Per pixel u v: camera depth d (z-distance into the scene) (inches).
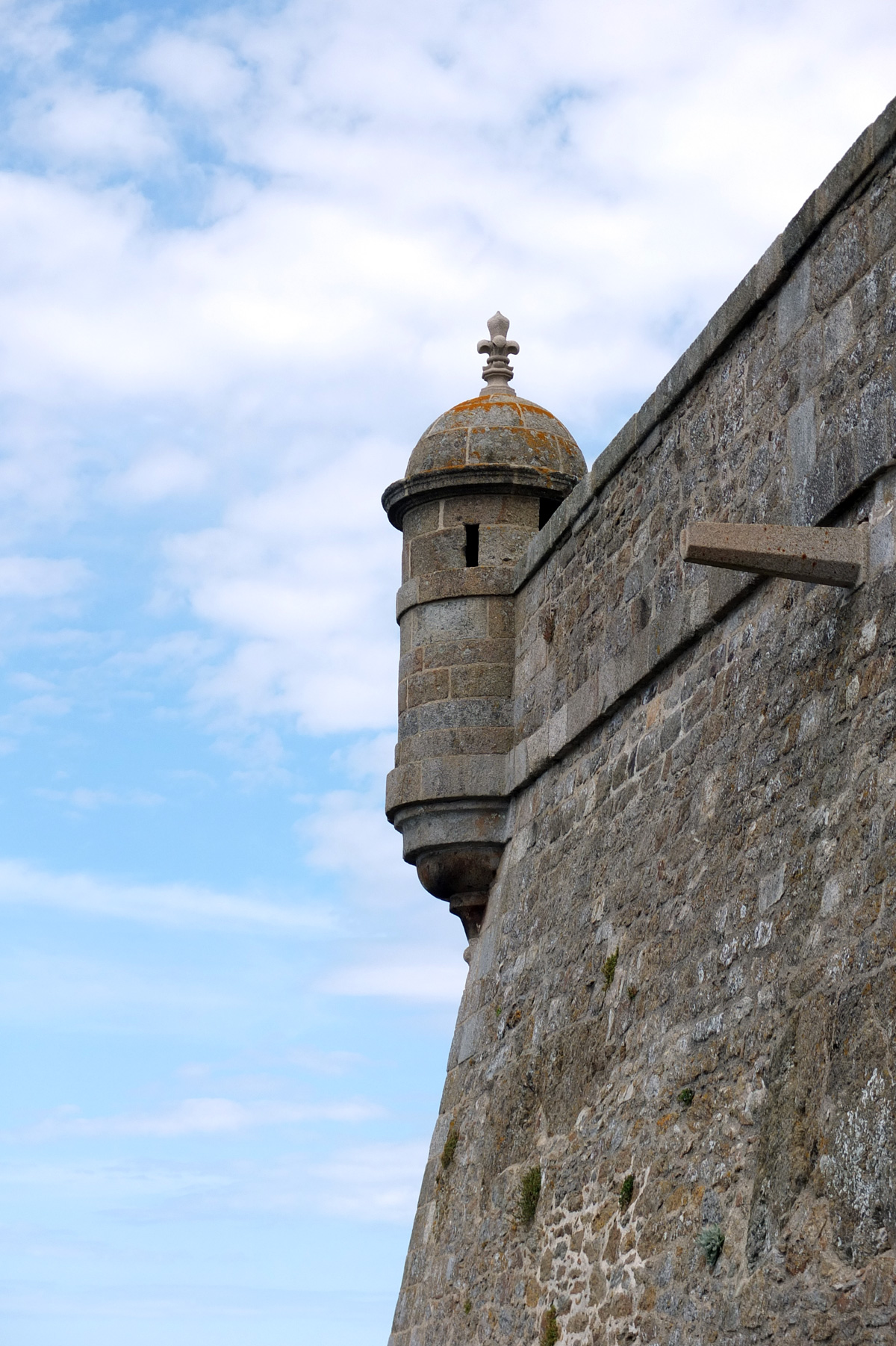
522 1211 457.7
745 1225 341.7
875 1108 301.4
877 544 342.3
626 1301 387.5
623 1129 410.3
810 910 344.5
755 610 400.2
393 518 585.6
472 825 542.6
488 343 605.0
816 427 371.9
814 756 357.1
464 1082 530.6
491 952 532.4
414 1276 534.0
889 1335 287.3
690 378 438.3
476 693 547.2
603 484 490.6
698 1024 383.6
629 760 458.6
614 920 445.7
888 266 349.7
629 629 463.5
